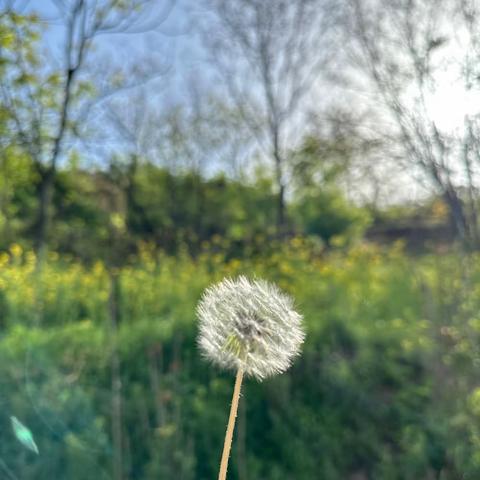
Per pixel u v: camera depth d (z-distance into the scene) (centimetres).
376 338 662
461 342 548
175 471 462
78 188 1242
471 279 575
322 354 621
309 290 773
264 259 920
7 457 421
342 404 571
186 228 1617
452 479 493
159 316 693
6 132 635
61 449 439
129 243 1073
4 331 580
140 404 498
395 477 502
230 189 1764
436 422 531
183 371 558
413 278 738
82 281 777
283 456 511
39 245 793
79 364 538
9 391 475
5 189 796
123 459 454
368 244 1198
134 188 1466
